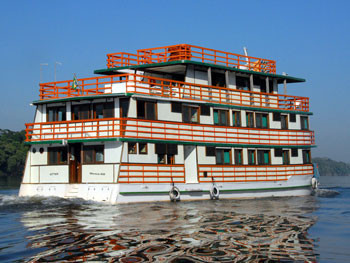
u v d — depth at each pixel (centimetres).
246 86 3803
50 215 2281
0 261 1344
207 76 3503
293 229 1900
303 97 4112
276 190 3753
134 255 1403
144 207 2678
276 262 1355
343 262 1359
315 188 4094
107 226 1922
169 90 3136
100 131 2881
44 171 3150
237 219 2181
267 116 3788
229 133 3466
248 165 3566
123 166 2838
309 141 4100
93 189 2908
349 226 1995
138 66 3462
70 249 1481
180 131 3159
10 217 2212
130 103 2914
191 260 1354
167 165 3062
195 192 3203
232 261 1352
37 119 3288
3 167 9931
